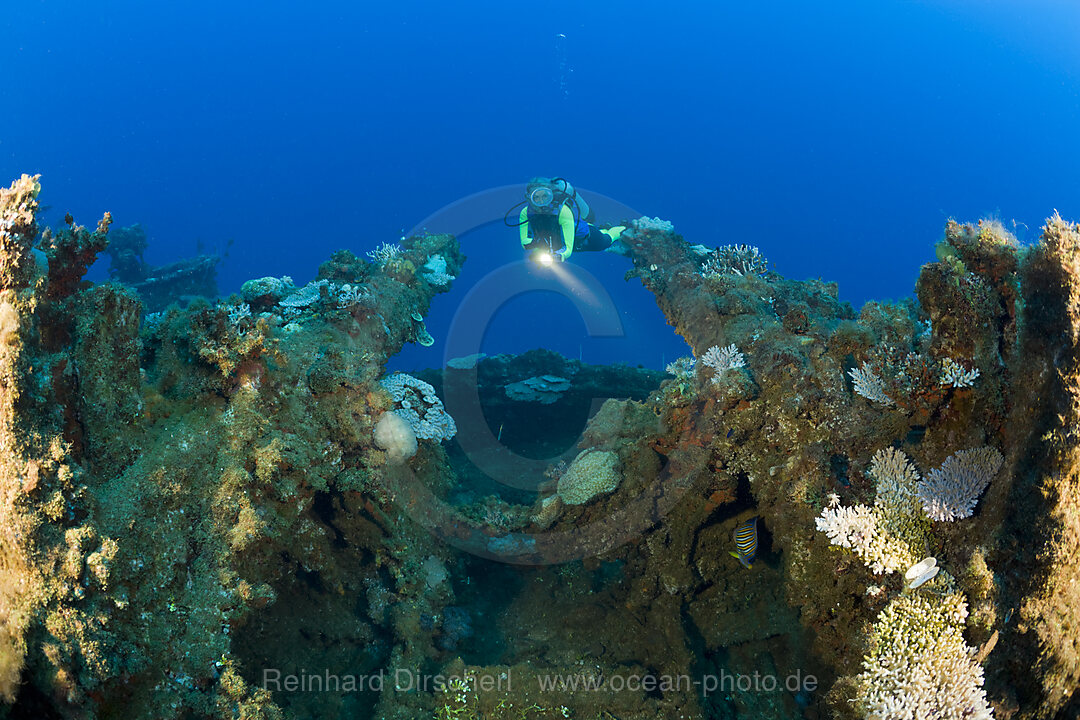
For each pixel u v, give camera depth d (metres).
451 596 4.87
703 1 75.12
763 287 5.49
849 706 3.37
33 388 3.02
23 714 2.97
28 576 2.88
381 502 4.68
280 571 4.44
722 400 4.38
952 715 3.09
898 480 3.56
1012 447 3.20
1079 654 3.06
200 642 3.35
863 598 3.62
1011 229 3.40
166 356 4.11
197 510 3.63
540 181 7.16
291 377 4.45
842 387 4.02
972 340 3.43
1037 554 3.02
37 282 3.15
